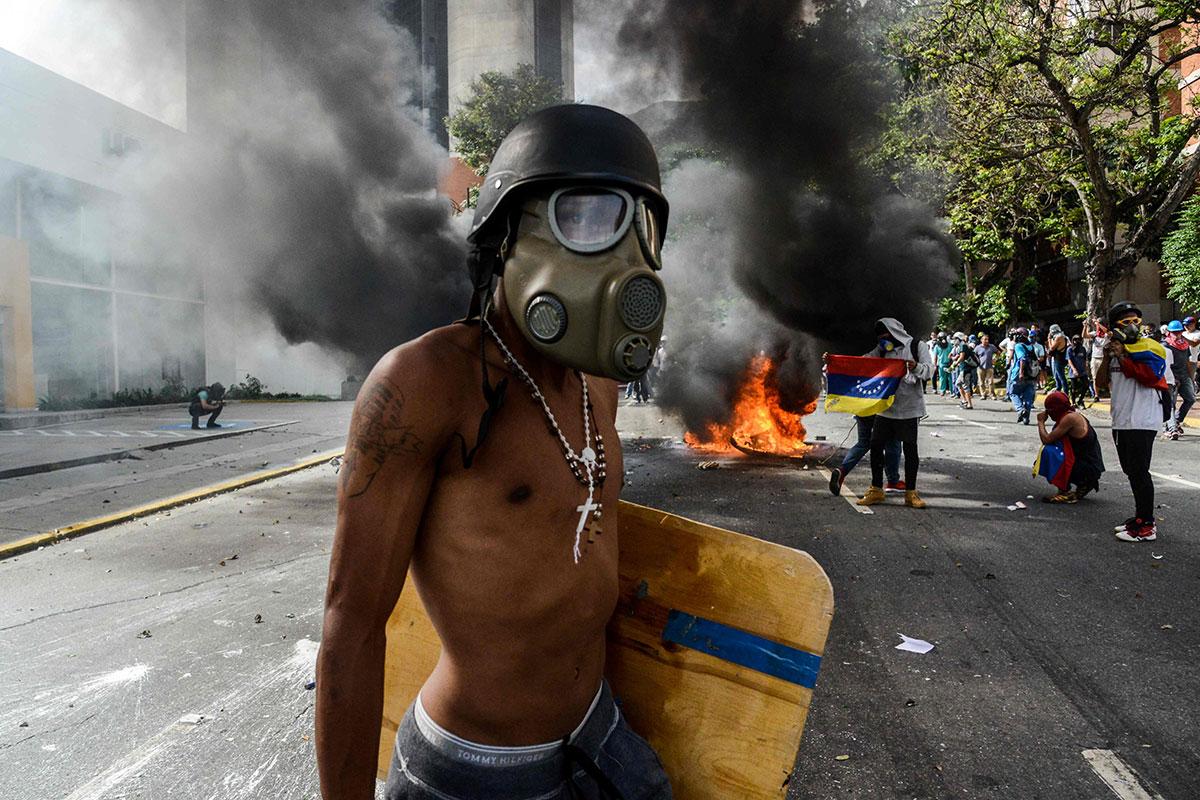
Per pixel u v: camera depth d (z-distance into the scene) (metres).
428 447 1.01
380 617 1.03
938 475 8.61
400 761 1.20
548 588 1.08
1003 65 14.80
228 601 4.69
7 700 3.37
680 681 1.34
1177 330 11.23
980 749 2.79
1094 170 16.27
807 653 1.27
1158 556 5.23
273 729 3.08
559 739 1.15
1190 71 20.41
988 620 4.09
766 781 1.27
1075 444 7.02
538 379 1.12
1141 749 2.77
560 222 1.02
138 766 2.81
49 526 6.57
